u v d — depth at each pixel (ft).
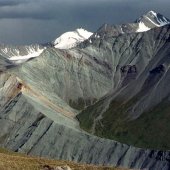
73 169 308.60
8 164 289.12
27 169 286.05
